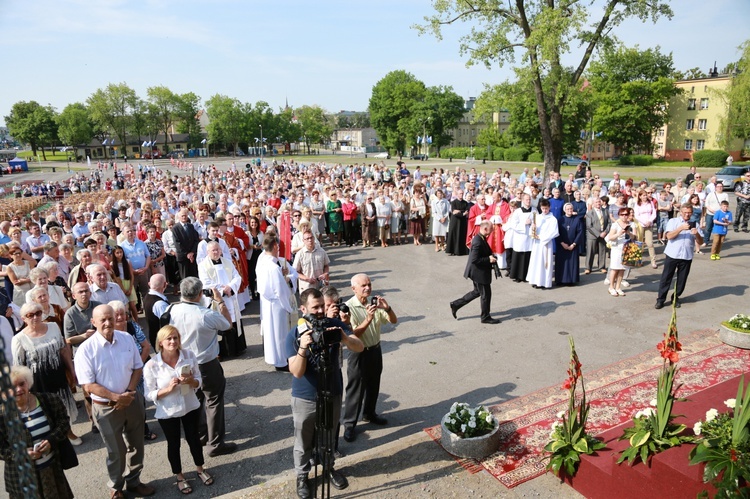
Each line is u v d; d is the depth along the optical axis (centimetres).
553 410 607
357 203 1786
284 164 5541
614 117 5847
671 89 5778
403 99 8881
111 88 10088
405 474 500
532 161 6862
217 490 496
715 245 1307
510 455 524
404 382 710
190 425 495
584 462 466
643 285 1121
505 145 7925
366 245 1670
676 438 439
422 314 993
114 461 470
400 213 1700
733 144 5253
